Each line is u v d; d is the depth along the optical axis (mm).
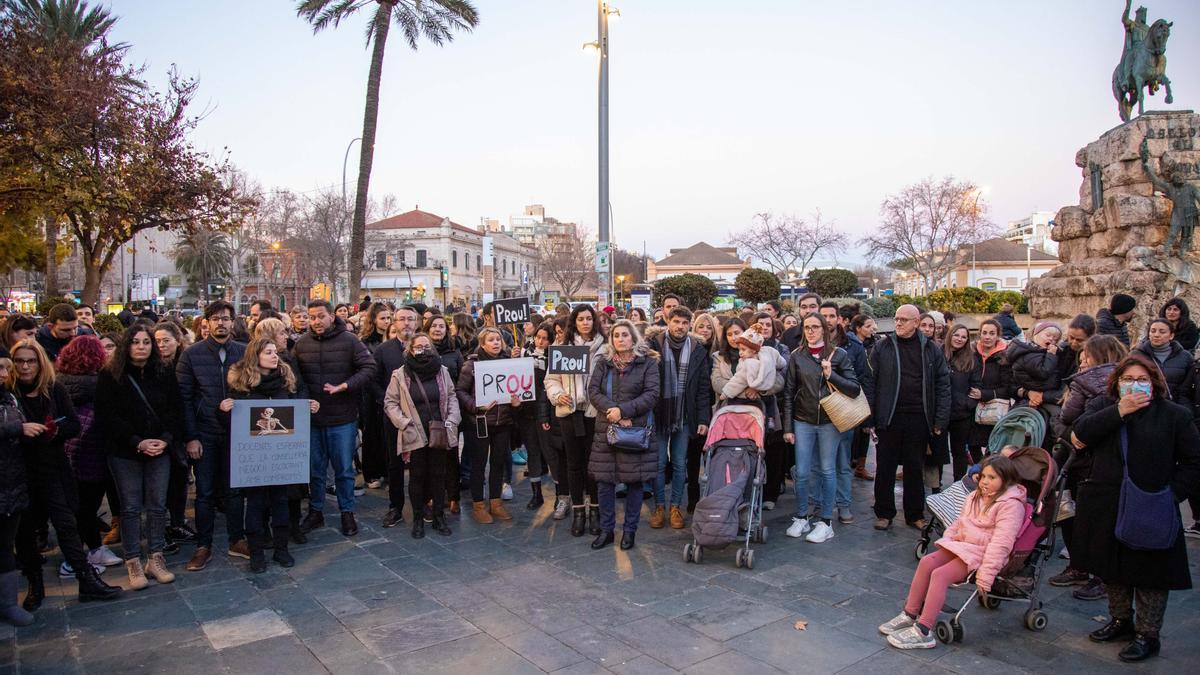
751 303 24734
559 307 9531
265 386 6082
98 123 16797
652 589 5492
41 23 22734
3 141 15586
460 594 5410
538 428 7820
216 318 6164
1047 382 6789
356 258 20719
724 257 83812
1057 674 4137
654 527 7215
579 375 6957
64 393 5242
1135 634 4469
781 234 52438
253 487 5902
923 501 6934
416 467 6883
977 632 4738
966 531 4723
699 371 7184
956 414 7621
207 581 5703
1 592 4723
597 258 13992
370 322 9148
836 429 6730
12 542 4777
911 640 4465
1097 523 4371
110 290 51656
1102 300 13516
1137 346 6227
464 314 10234
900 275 81125
